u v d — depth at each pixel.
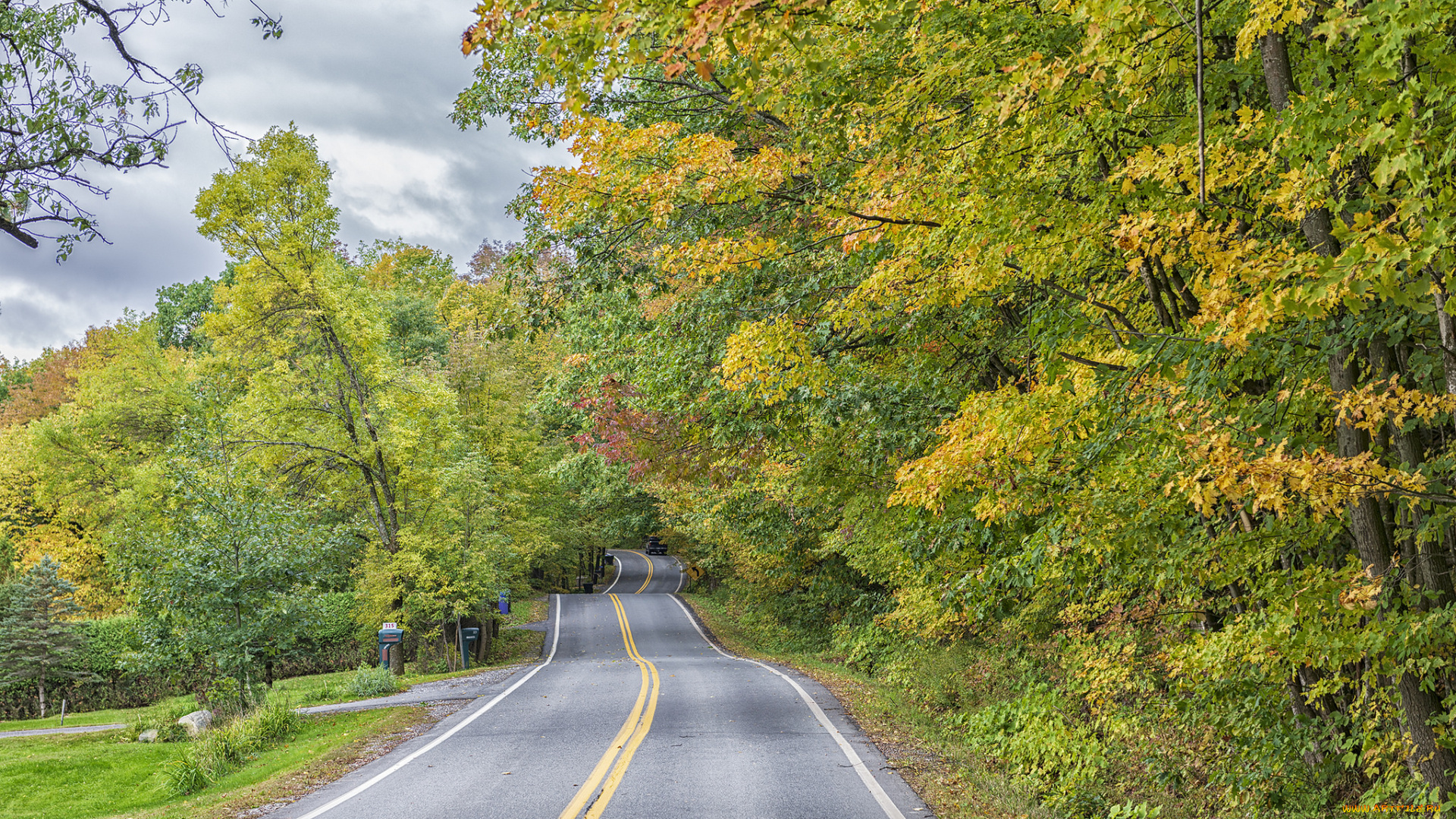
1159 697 9.51
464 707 16.41
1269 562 6.45
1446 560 5.22
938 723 13.45
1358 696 6.17
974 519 8.05
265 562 16.77
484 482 32.50
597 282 10.75
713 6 3.55
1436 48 3.43
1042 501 6.85
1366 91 3.92
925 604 14.12
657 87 11.50
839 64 7.51
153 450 41.44
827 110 8.00
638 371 13.01
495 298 43.12
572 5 4.00
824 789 9.14
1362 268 3.58
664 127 8.89
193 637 16.44
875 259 8.45
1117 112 5.60
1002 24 6.45
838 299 9.75
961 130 6.97
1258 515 6.77
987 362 10.04
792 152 8.89
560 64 4.15
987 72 6.80
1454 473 5.05
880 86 7.77
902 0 6.43
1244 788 7.93
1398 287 3.55
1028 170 6.23
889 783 9.41
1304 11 4.13
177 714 17.61
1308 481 4.59
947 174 6.64
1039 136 5.84
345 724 15.52
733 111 10.08
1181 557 6.69
